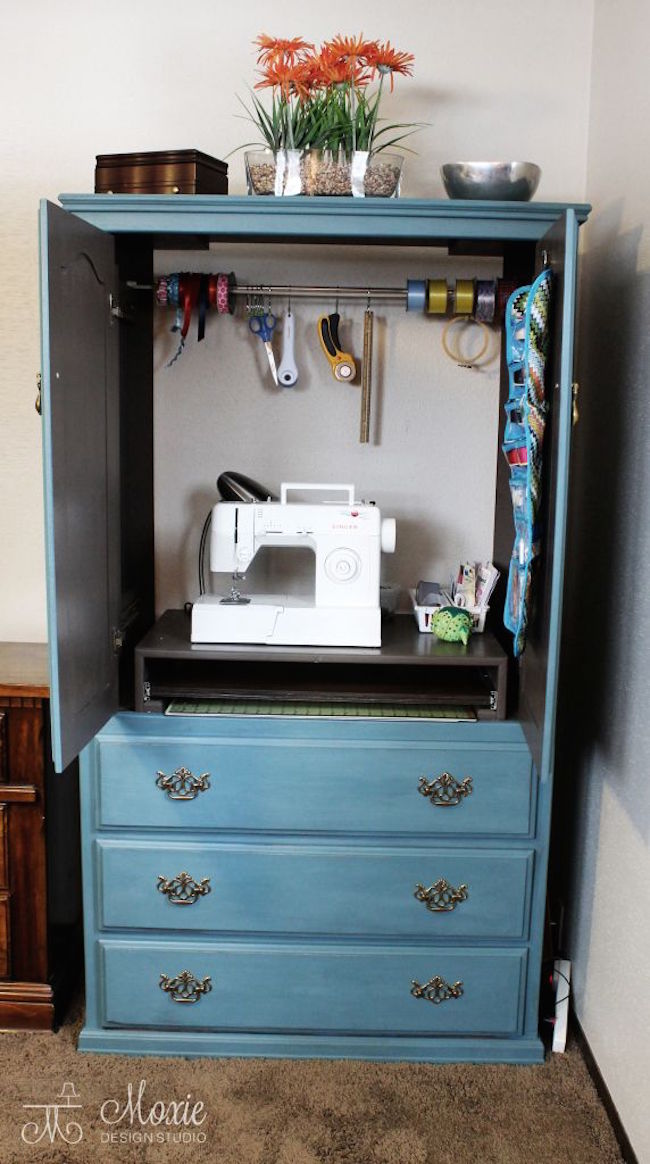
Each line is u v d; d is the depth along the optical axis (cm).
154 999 230
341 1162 199
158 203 211
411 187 257
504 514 253
